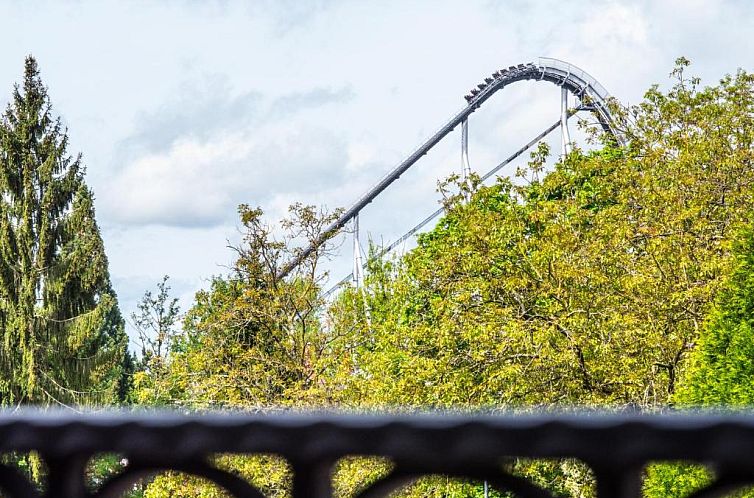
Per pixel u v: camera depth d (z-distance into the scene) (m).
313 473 1.64
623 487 1.47
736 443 1.41
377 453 1.59
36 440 1.76
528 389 39.25
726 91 47.47
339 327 51.84
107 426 1.74
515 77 112.00
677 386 37.34
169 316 106.19
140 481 1.77
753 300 33.97
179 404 49.69
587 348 38.97
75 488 1.78
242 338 52.44
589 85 109.12
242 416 1.71
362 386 48.53
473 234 43.75
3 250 80.56
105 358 83.19
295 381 51.38
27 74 82.50
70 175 83.00
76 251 81.56
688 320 38.56
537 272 41.59
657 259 39.22
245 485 1.77
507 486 1.56
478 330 40.69
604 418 1.49
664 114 46.97
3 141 81.94
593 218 43.94
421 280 45.41
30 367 78.88
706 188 43.22
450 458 1.55
